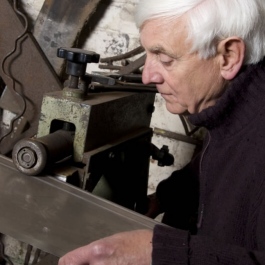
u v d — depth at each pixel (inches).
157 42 44.1
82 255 36.1
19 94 85.5
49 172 49.5
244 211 42.2
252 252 34.9
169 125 86.3
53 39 87.9
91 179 51.1
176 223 65.4
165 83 46.8
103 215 45.8
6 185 47.6
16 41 83.5
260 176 41.1
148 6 43.1
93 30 88.7
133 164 62.4
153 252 34.8
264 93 43.8
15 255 103.3
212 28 41.8
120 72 80.6
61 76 88.7
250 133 43.6
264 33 43.9
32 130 86.8
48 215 44.8
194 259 34.3
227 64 44.2
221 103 44.0
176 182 64.2
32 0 91.0
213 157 46.4
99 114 51.5
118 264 35.6
